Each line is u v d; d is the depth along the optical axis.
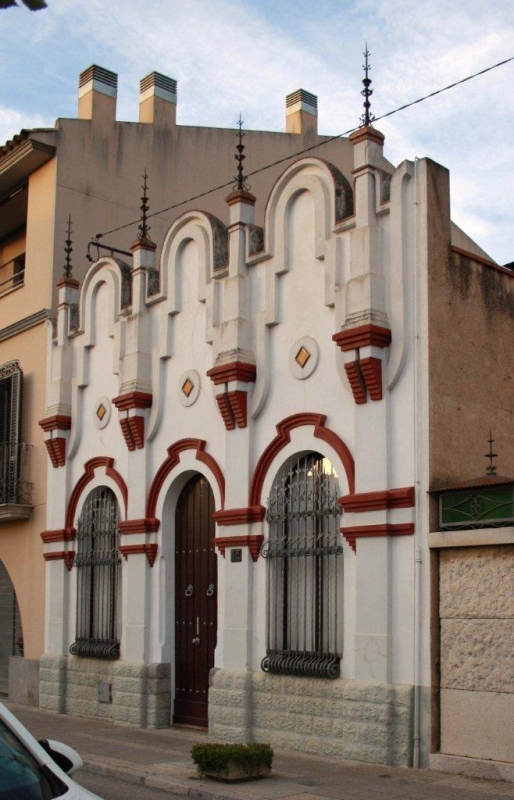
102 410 16.88
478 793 9.46
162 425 15.45
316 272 13.05
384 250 12.07
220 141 22.55
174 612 15.09
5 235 23.31
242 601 13.25
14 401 19.47
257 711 12.80
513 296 12.80
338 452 12.29
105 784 10.88
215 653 13.68
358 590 11.61
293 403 13.12
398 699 10.98
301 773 10.72
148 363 15.79
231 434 13.87
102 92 20.75
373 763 11.06
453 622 10.78
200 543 14.81
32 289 19.77
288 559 12.94
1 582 20.48
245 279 13.95
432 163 11.90
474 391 11.96
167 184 21.48
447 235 11.96
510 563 10.31
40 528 18.52
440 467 11.34
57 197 19.64
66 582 17.30
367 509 11.62
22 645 19.48
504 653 10.23
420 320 11.59
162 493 15.24
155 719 14.67
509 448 12.30
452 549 10.89
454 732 10.61
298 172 13.46
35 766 4.89
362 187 12.29
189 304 15.25
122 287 16.72
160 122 21.61
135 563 15.42
